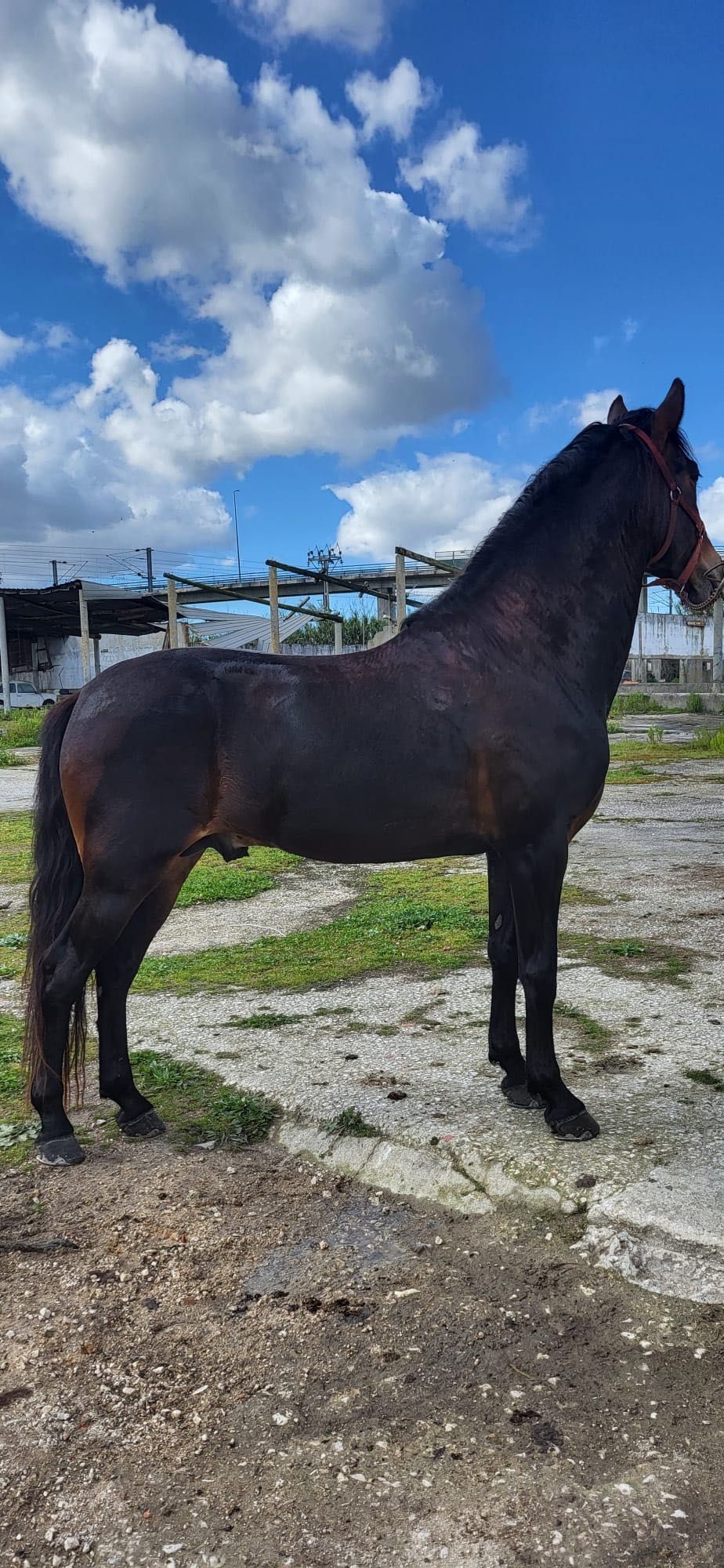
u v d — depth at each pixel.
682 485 3.38
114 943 3.22
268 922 6.41
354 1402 2.03
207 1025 4.39
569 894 6.80
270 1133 3.34
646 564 3.42
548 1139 3.03
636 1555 1.64
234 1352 2.20
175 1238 2.68
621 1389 2.05
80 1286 2.47
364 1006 4.57
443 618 3.12
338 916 6.53
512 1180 2.83
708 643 38.59
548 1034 3.05
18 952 5.76
